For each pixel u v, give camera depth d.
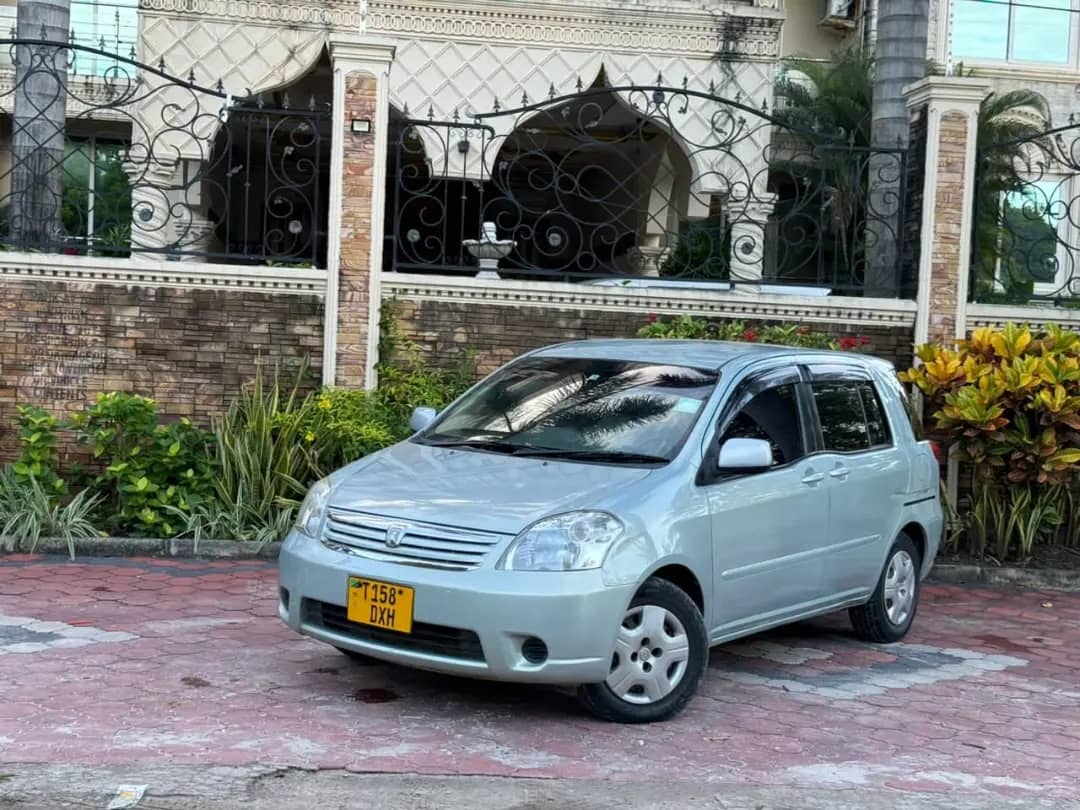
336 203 9.77
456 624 5.30
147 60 14.31
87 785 4.69
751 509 6.26
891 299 10.59
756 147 15.35
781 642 7.67
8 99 16.67
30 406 9.55
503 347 10.06
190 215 10.37
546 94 15.20
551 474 5.93
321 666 6.44
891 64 12.73
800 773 5.22
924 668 7.20
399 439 9.38
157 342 9.70
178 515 9.23
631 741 5.48
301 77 14.90
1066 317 10.80
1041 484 10.05
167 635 6.94
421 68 14.96
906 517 7.67
